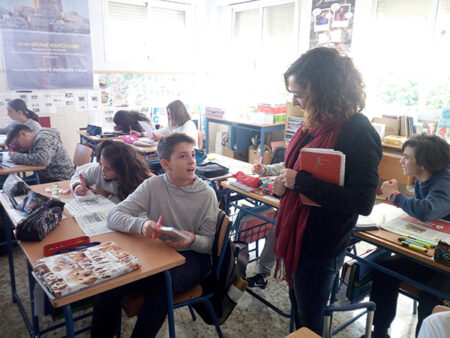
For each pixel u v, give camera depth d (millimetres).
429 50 3600
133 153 1972
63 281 1097
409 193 3391
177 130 3936
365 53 4000
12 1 4316
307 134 1325
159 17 5547
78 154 3471
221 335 1684
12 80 4492
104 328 1463
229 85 5918
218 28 5898
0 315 2088
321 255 1251
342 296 1673
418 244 1474
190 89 5988
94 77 5059
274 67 5238
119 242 1449
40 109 4742
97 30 4949
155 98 5660
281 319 2107
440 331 772
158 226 1424
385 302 1676
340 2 4117
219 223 1599
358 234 1595
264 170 1968
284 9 4961
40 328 1962
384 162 3504
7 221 2111
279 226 1379
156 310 1408
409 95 3836
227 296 1562
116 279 1158
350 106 1162
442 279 1593
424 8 3590
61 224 1609
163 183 1668
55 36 4656
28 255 1318
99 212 1757
